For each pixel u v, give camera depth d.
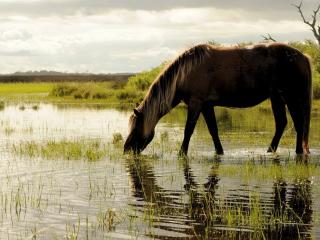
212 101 14.32
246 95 14.41
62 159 13.79
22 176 11.47
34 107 37.62
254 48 14.41
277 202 8.92
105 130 21.72
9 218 8.08
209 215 8.16
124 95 45.94
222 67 14.19
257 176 11.24
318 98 35.84
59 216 8.19
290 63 14.30
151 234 7.22
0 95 58.91
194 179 11.04
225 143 16.77
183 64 14.16
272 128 21.38
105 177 11.30
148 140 14.30
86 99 47.53
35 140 18.14
